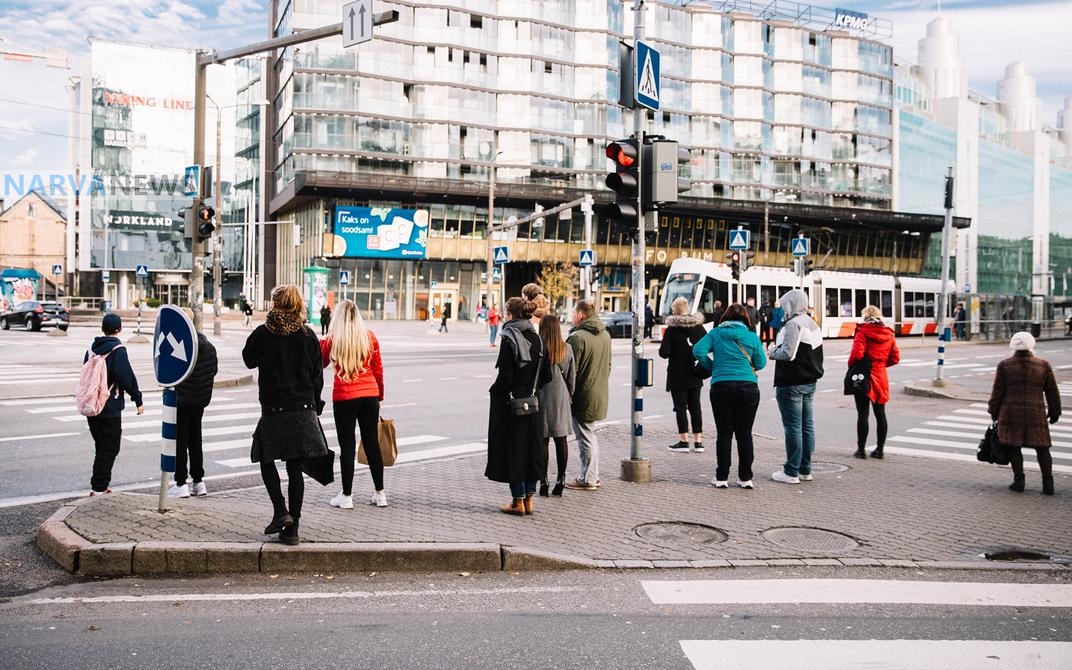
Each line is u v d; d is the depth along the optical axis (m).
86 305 67.81
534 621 4.60
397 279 58.94
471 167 60.31
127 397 15.33
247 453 10.04
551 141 62.78
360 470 8.84
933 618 4.71
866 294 38.09
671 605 4.91
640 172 8.34
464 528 6.28
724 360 8.23
